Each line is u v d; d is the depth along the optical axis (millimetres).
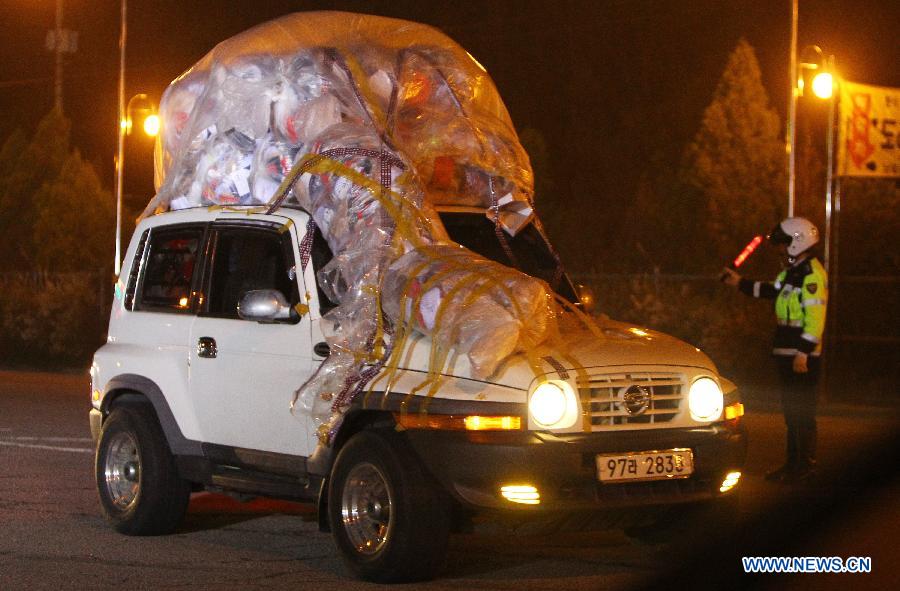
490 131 9273
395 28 9484
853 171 20250
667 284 23344
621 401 7820
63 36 35438
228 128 9250
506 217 9469
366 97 8766
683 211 24000
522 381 7629
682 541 8641
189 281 9539
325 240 8656
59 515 10422
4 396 20875
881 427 16766
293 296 8664
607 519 7844
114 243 32688
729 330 22328
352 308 8164
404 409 7766
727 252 23297
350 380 8070
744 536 9469
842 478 12258
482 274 7918
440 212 9320
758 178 23562
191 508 10883
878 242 22516
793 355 11750
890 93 20250
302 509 10875
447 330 7734
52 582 8172
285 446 8594
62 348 30328
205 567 8609
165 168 9953
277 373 8633
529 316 7816
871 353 22656
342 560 8078
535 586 8047
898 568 8523
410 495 7699
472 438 7555
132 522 9578
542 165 33062
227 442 9008
